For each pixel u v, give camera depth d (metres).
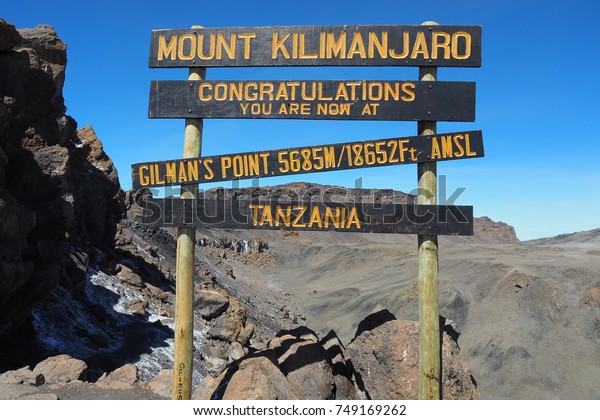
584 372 35.06
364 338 8.13
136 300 25.39
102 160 33.78
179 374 7.28
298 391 7.39
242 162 7.39
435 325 7.01
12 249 12.95
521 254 72.19
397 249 93.88
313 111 7.29
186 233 7.47
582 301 42.25
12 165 15.20
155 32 7.59
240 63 7.43
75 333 18.17
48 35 21.73
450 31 7.13
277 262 106.12
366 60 7.23
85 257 23.44
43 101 16.41
